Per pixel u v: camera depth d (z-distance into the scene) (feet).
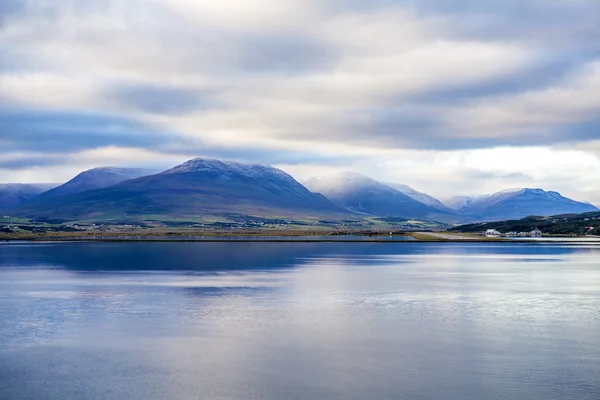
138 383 144.36
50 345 178.50
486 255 619.67
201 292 292.61
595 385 139.74
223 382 144.66
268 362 160.35
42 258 554.05
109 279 356.38
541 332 193.36
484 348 172.96
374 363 158.51
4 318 219.82
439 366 155.53
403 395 134.10
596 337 185.98
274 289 306.14
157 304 252.42
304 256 596.70
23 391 139.64
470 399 131.13
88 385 143.43
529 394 133.90
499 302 258.98
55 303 255.29
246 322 211.82
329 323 209.56
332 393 136.15
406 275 387.75
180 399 134.21
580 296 278.26
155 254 618.03
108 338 187.11
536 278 365.20
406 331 195.72
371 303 256.73
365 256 600.39
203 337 188.24
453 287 315.17
